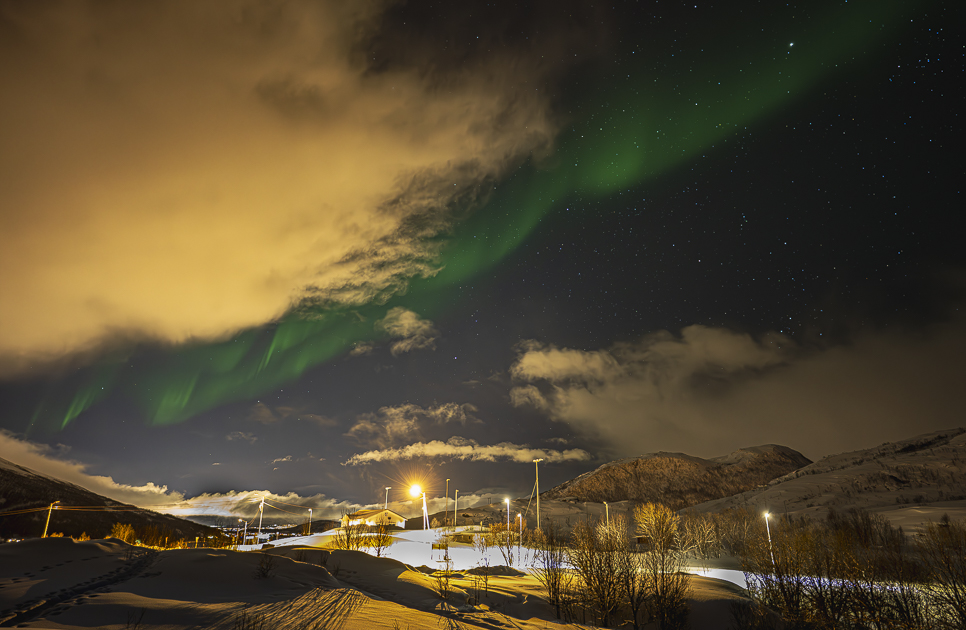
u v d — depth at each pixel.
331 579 23.09
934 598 17.98
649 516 46.19
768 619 20.53
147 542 41.91
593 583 21.77
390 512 93.69
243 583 19.97
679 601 20.66
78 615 14.07
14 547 22.69
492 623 18.06
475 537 65.25
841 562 20.69
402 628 15.55
